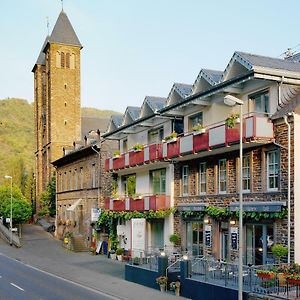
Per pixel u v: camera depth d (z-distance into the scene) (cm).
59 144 7525
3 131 13812
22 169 10244
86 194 4641
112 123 4044
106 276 2869
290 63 2370
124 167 3447
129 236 3634
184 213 2861
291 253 2022
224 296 1878
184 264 2180
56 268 3316
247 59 2239
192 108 2833
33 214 8125
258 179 2262
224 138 2284
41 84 8531
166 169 3125
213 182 2617
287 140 2081
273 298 1628
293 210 2033
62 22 7806
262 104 2291
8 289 2359
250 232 2295
